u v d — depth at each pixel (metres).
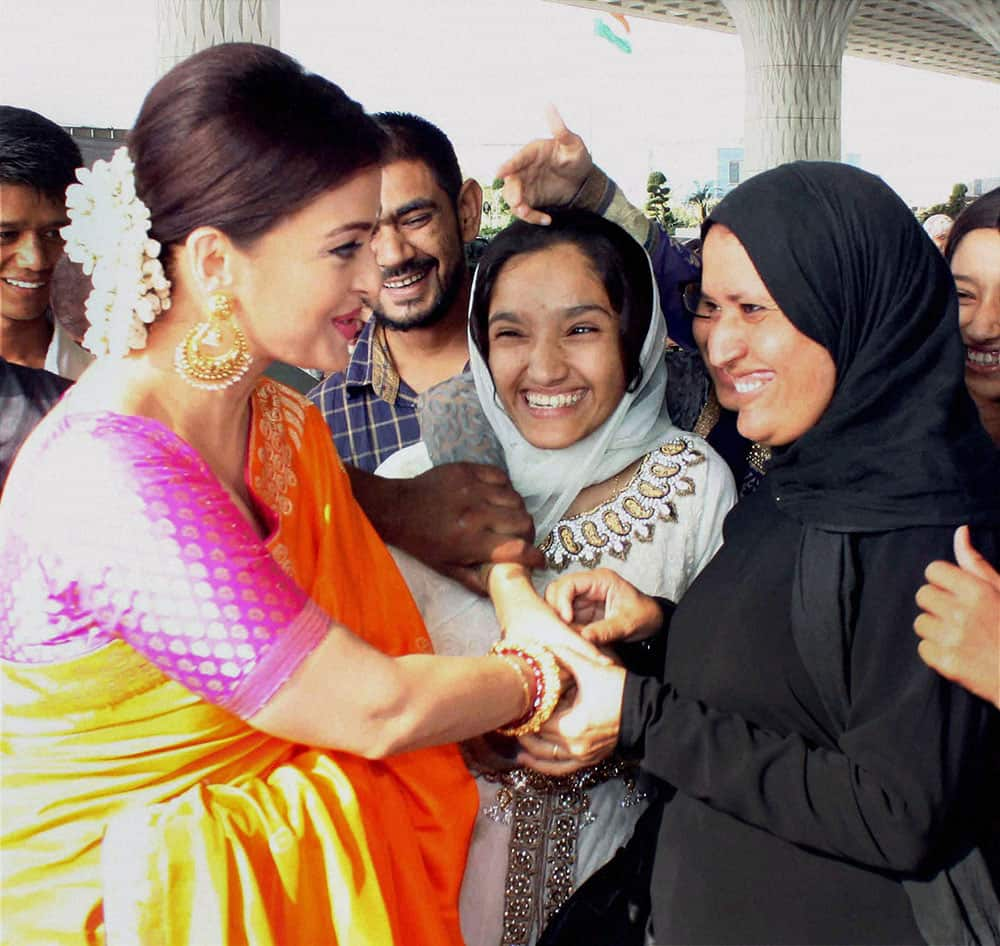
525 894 1.39
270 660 1.03
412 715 1.10
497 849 1.39
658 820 1.42
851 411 1.17
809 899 1.16
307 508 1.29
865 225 1.17
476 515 1.37
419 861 1.26
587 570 1.41
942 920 1.10
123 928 1.05
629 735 1.24
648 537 1.42
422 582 1.44
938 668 1.06
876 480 1.15
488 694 1.18
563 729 1.26
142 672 1.06
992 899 1.12
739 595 1.24
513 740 1.34
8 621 1.06
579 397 1.39
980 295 1.83
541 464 1.44
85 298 1.13
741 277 1.20
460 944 1.31
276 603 1.04
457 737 1.16
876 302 1.18
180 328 1.09
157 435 1.05
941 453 1.14
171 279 1.08
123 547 1.01
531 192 1.51
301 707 1.05
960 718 1.07
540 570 1.43
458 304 2.44
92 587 1.01
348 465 1.48
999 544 1.18
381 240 2.26
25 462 1.08
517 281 1.36
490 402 1.47
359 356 2.47
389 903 1.18
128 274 1.06
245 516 1.19
